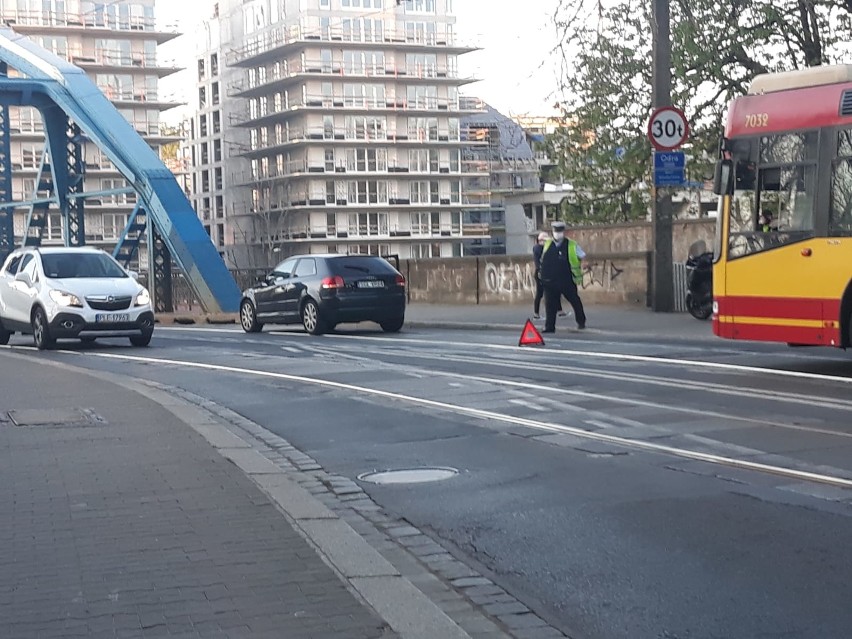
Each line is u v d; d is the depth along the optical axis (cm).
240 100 9988
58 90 3656
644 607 545
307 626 500
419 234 9525
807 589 562
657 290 2552
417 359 1770
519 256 3316
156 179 3525
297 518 705
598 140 3080
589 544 661
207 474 847
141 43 9631
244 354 1992
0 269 2439
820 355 1673
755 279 1477
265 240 9562
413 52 9419
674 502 754
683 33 2642
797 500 749
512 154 9488
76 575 582
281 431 1120
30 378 1535
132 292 2208
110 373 1638
